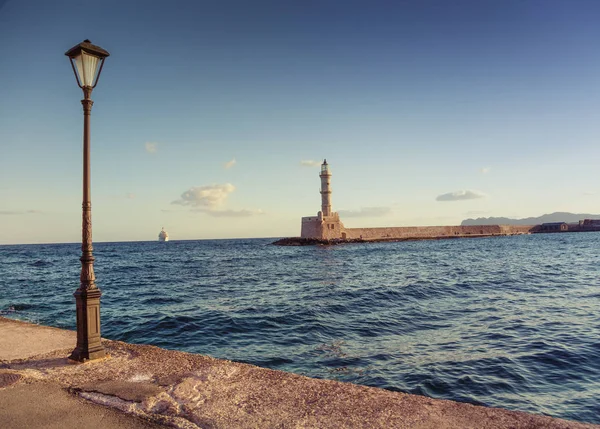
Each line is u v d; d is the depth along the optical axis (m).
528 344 11.85
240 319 16.33
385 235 118.19
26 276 37.03
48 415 4.37
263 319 16.30
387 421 4.05
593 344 11.63
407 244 100.44
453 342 12.42
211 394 4.86
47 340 7.49
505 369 9.91
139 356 6.43
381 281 28.73
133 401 4.66
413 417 4.12
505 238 125.31
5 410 4.50
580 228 152.62
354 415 4.21
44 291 25.98
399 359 10.92
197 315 17.22
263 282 30.44
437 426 3.90
